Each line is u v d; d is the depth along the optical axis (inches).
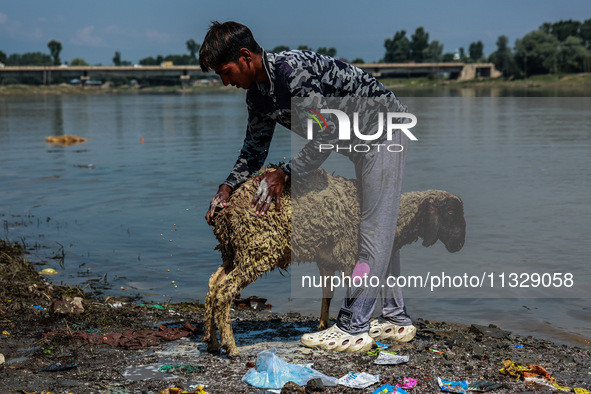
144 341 163.3
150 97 3762.3
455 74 4781.0
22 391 130.4
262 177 153.1
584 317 195.2
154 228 314.7
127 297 216.8
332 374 143.2
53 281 234.4
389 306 169.9
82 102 2691.9
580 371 148.7
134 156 595.2
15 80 6683.1
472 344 165.3
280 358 144.2
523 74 4271.7
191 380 138.3
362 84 152.6
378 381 138.5
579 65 4200.3
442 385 135.9
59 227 319.0
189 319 191.6
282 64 145.9
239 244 150.0
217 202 157.1
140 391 132.0
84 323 180.2
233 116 1334.9
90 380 137.7
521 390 135.3
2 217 341.7
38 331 171.0
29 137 826.8
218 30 146.6
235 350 152.8
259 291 227.9
